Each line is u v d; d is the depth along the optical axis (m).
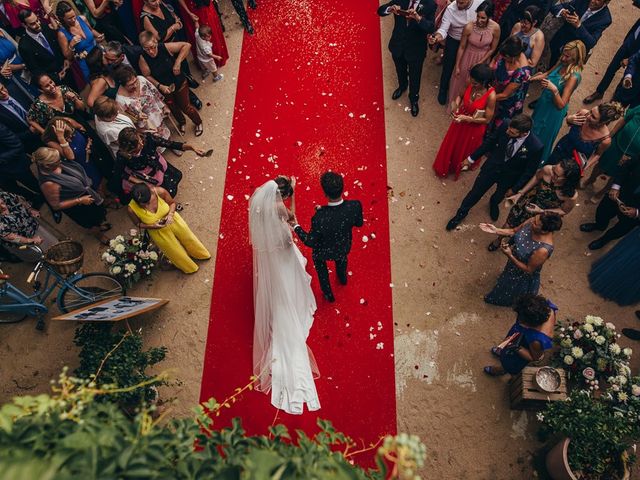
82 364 4.77
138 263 5.88
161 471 1.67
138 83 5.96
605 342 5.00
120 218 6.60
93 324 5.08
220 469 1.70
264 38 8.10
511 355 4.79
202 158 7.00
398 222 6.42
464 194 6.62
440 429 5.14
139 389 4.65
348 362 5.52
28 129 6.14
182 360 5.61
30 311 5.75
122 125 5.66
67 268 5.32
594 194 6.47
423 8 6.02
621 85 6.66
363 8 8.30
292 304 5.25
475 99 5.70
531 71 6.10
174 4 7.34
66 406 2.03
